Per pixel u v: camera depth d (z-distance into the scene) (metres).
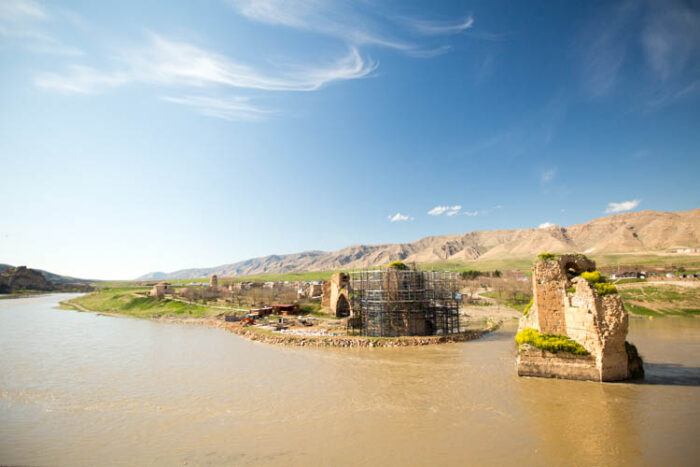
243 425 26.83
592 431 24.06
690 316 72.25
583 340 33.69
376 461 21.17
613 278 113.75
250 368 43.12
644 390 30.70
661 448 21.70
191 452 22.83
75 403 32.22
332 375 39.19
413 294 58.50
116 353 53.16
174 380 38.75
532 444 22.62
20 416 29.31
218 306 103.88
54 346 59.12
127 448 23.59
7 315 108.19
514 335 60.19
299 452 22.47
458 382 35.12
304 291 127.06
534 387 32.34
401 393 32.69
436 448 22.48
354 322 63.53
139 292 144.38
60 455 22.86
